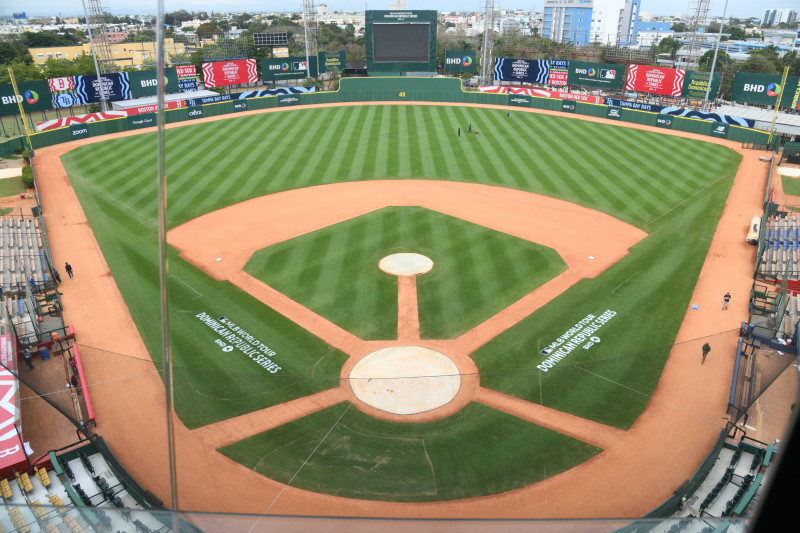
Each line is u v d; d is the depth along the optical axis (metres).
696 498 16.92
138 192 44.72
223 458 18.73
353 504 16.89
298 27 190.62
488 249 34.22
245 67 86.88
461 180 47.06
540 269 31.81
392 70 86.19
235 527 9.37
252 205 41.50
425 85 82.62
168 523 9.46
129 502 16.88
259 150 55.84
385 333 25.81
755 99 70.94
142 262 33.19
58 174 50.53
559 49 119.56
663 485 17.69
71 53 123.00
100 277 31.58
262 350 24.62
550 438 19.66
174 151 56.19
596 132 64.94
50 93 67.44
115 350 24.95
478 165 50.97
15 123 74.62
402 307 27.89
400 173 48.84
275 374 23.05
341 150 55.91
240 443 19.41
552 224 38.16
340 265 32.22
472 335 25.62
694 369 23.41
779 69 74.69
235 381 22.61
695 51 89.00
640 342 25.27
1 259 32.81
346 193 43.97
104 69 91.00
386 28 83.62
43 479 17.59
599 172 49.44
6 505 10.94
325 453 18.94
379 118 70.69
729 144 61.38
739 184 47.62
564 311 27.62
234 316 27.22
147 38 147.00
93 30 102.38
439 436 19.72
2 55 102.38
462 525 9.05
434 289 29.59
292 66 92.31
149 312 27.95
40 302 28.83
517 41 126.06
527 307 27.97
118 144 60.09
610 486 17.61
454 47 134.75
